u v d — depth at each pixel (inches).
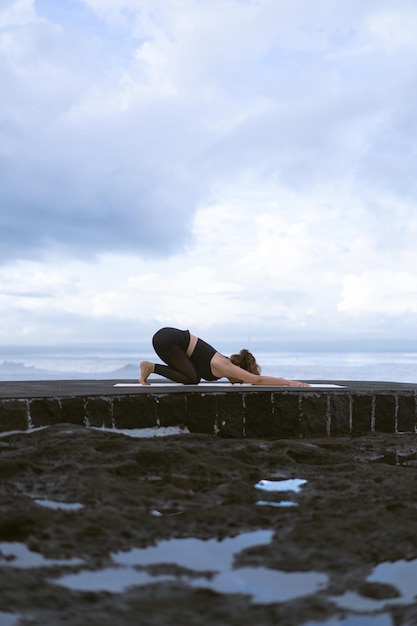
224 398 219.5
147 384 270.5
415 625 56.8
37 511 91.1
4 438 174.6
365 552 75.5
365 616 59.0
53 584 65.2
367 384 292.2
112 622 56.9
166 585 66.3
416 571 69.4
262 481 122.6
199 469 130.1
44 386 267.1
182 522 89.6
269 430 223.9
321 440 201.5
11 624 55.2
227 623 57.5
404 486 115.7
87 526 85.4
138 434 209.0
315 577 68.5
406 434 230.1
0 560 71.5
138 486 113.3
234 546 79.1
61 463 132.5
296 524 88.3
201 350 266.4
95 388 243.3
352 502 102.4
